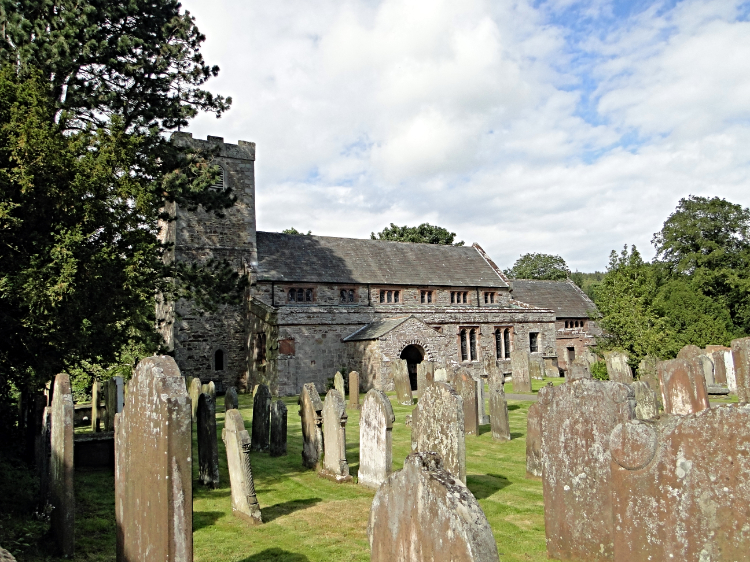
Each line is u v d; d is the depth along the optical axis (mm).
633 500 4879
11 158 10500
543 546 7527
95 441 12266
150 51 19219
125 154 12414
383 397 10664
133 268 11852
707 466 4422
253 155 35000
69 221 11242
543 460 7094
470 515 4430
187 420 5512
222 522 9008
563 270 88500
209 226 32969
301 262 36531
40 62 15547
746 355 16438
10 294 10094
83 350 11570
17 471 10805
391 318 34562
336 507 9680
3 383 12133
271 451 14031
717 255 47000
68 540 7324
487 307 43250
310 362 30453
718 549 4312
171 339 31094
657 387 19391
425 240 67062
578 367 21422
